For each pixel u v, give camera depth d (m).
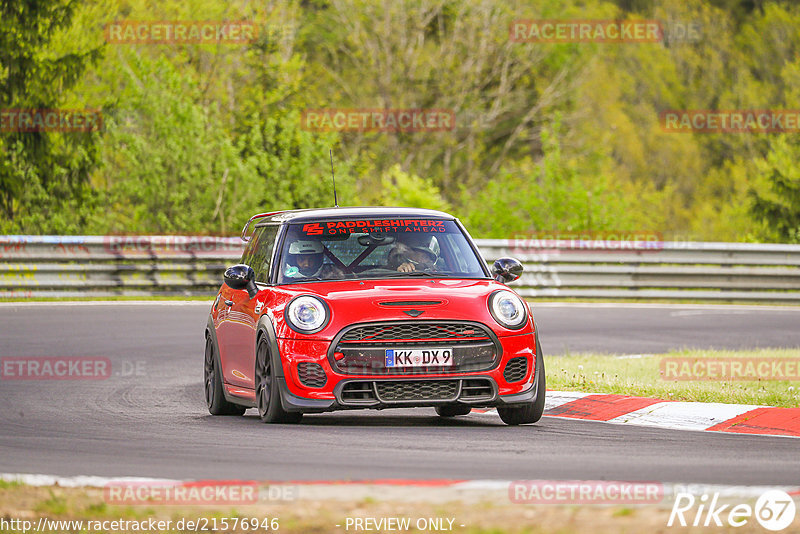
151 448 27.64
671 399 36.34
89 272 76.88
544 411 35.03
